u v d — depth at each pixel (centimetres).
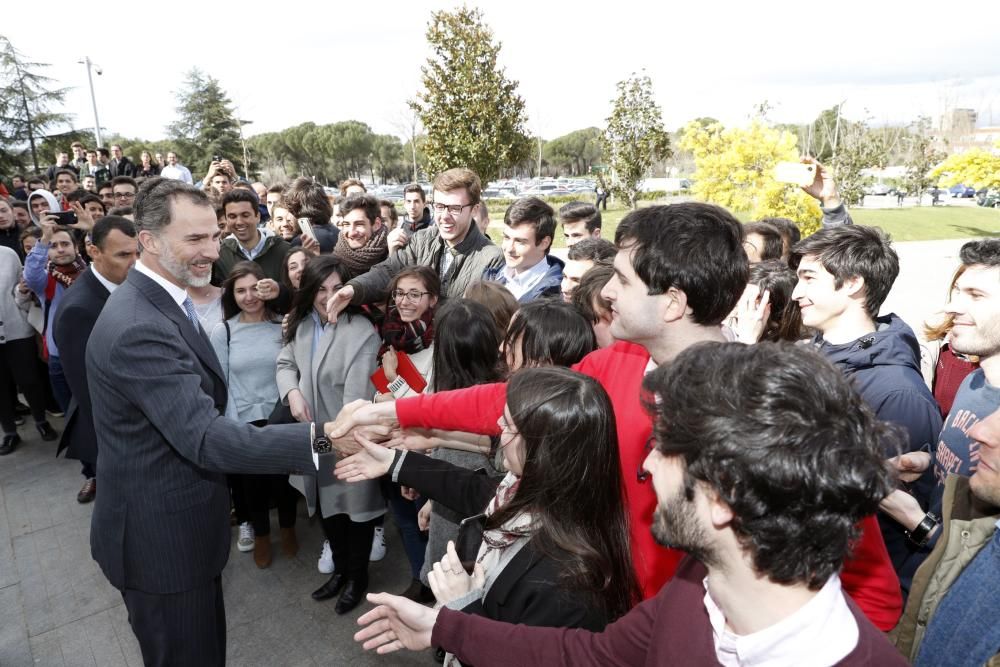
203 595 193
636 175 1623
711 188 1038
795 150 971
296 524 371
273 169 4369
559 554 115
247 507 328
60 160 1334
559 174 6288
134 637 275
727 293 119
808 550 67
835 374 73
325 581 311
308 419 284
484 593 124
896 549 173
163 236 182
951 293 191
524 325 180
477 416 156
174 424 172
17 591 307
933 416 169
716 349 79
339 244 405
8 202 620
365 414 170
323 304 288
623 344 157
